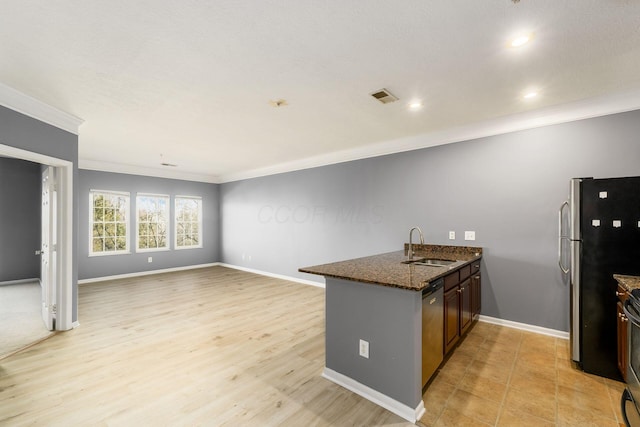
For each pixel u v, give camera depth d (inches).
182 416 73.3
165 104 115.3
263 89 102.3
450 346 99.0
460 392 83.4
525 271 128.0
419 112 124.3
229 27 68.7
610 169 109.7
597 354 91.2
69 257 130.5
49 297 129.0
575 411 74.9
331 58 82.9
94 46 76.3
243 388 85.7
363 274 84.9
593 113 111.7
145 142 172.4
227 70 89.4
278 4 60.9
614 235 89.4
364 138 164.4
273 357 105.3
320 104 115.5
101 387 86.1
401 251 162.4
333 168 204.8
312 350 111.1
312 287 213.8
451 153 148.6
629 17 64.6
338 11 63.3
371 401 79.9
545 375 91.8
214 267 299.3
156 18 65.2
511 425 70.2
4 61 83.4
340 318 88.4
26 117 108.0
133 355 106.7
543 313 124.0
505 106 117.9
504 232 133.0
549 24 67.6
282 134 156.5
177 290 204.7
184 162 235.0
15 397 81.2
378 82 97.3
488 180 137.1
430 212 156.2
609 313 89.4
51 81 95.6
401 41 74.7
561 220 116.0
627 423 66.6
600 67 87.3
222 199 309.1
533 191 125.8
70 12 62.9
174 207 279.9
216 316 150.0
